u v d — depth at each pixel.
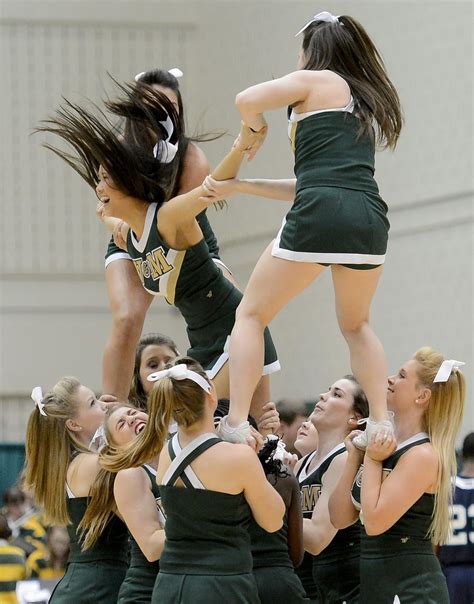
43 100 26.72
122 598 7.94
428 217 20.19
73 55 26.77
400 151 20.89
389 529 7.81
